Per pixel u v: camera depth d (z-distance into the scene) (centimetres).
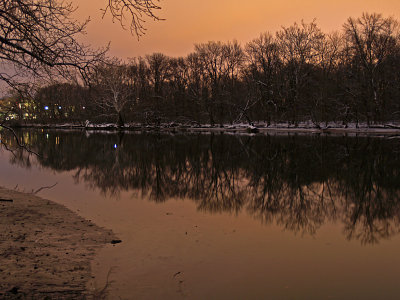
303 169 2039
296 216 1056
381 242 820
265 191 1443
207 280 582
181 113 7106
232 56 6556
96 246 713
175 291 537
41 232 770
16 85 725
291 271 636
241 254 709
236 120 6588
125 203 1145
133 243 742
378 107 4856
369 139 3788
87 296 499
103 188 1411
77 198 1201
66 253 657
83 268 597
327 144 3362
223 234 837
